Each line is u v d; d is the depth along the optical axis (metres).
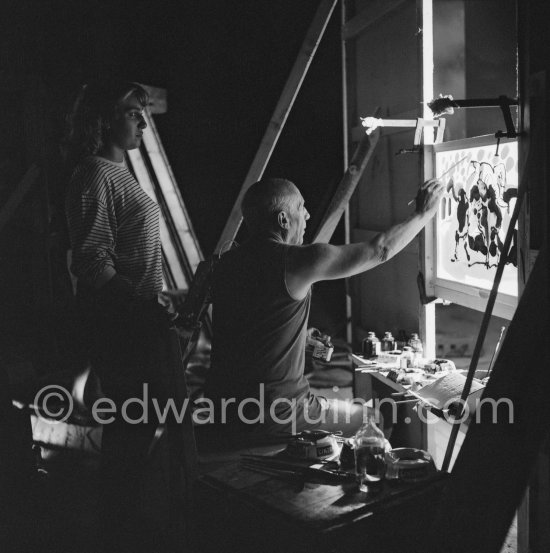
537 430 2.04
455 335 6.52
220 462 2.63
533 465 2.03
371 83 3.93
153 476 3.29
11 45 5.97
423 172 3.20
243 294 2.72
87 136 2.87
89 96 2.88
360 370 3.31
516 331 2.17
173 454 2.80
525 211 2.43
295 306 2.71
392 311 3.79
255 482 2.29
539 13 2.33
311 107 7.49
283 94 4.53
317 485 2.24
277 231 2.82
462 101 2.63
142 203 2.88
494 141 2.66
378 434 2.32
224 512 2.25
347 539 2.00
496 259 2.69
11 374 4.83
